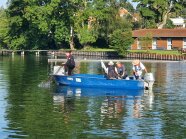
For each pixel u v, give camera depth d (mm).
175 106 27938
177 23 145875
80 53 100250
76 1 103938
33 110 25906
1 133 20453
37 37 108500
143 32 105688
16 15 109562
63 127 21703
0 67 60188
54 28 106000
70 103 28656
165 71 56531
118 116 24438
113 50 99625
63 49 109125
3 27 111938
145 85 36000
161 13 120625
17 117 23859
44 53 106188
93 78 36625
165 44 105500
